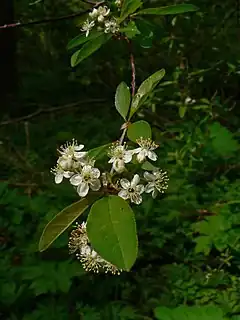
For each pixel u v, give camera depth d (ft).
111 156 1.16
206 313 2.15
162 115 3.44
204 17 3.36
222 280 2.34
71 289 2.30
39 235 2.46
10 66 4.08
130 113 1.25
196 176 2.90
